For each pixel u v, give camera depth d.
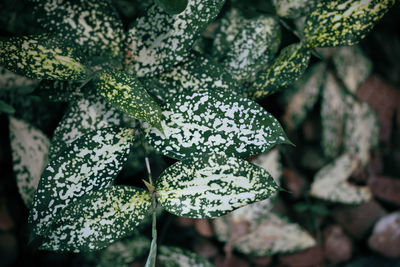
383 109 1.47
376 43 1.42
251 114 0.64
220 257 1.27
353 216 1.39
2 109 0.73
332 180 1.27
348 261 1.34
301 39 0.72
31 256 1.19
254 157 0.80
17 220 1.23
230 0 0.77
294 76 0.72
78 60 0.67
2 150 1.15
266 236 1.15
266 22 0.76
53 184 0.64
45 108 0.82
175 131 0.65
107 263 0.92
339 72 1.23
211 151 0.64
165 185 0.65
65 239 0.64
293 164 1.42
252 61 0.75
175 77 0.71
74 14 0.69
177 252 0.86
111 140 0.65
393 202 1.39
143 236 0.92
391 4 0.67
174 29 0.68
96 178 0.65
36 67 0.66
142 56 0.69
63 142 0.70
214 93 0.65
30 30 0.78
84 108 0.71
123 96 0.64
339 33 0.69
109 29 0.69
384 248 1.32
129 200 0.65
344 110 1.26
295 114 1.23
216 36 0.76
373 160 1.42
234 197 0.63
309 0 0.75
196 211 0.64
